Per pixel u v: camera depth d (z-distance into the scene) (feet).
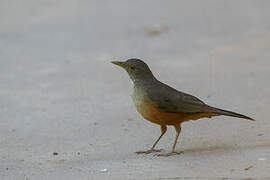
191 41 71.87
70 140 41.34
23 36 76.28
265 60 61.72
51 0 94.53
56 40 74.23
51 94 53.93
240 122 42.75
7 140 41.93
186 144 38.91
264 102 47.65
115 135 41.96
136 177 32.65
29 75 60.59
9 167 36.22
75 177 33.42
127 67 37.70
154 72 59.67
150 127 43.47
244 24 77.97
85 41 73.46
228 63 61.62
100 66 63.10
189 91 52.49
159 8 88.74
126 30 77.61
